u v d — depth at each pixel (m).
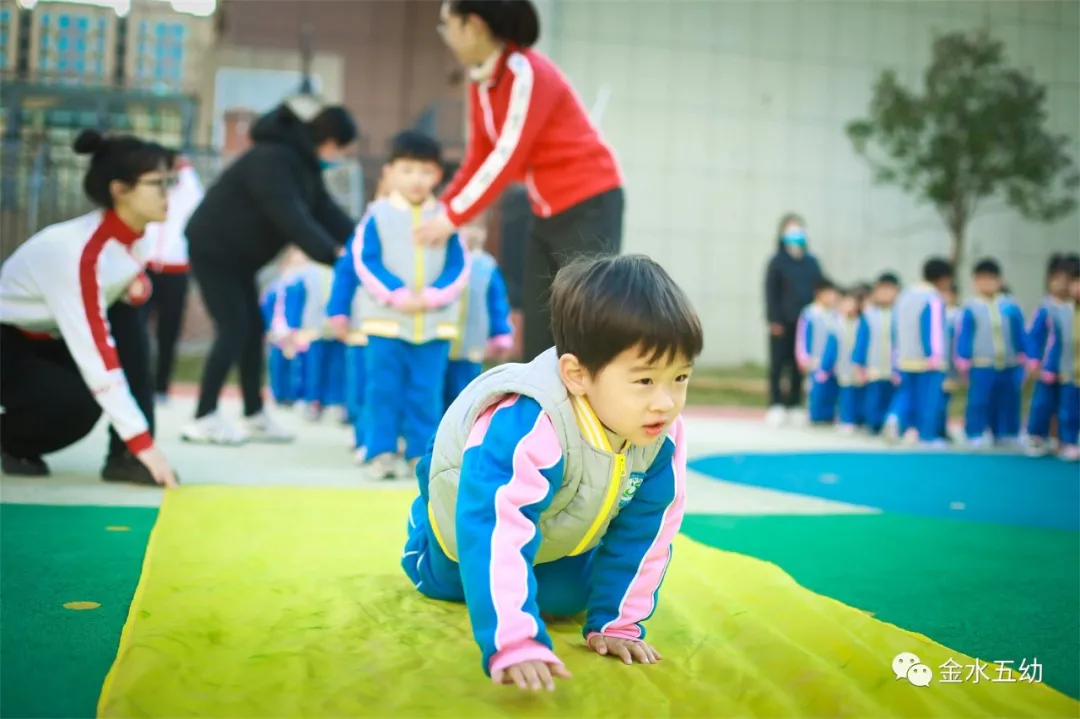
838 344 9.23
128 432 3.48
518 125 3.46
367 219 4.25
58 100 13.37
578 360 1.63
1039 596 2.52
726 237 15.14
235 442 5.25
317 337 7.57
